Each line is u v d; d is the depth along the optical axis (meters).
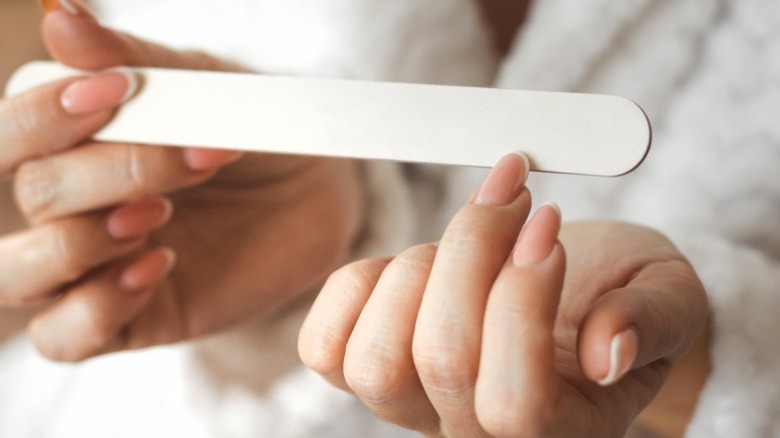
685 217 0.45
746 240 0.44
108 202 0.38
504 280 0.29
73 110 0.35
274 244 0.48
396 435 0.50
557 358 0.32
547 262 0.29
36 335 0.42
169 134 0.35
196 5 0.59
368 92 0.33
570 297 0.34
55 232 0.39
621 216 0.47
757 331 0.40
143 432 0.57
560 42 0.48
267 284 0.48
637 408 0.32
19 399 0.63
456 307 0.29
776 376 0.39
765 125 0.44
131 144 0.38
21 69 0.38
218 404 0.52
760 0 0.45
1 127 0.36
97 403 0.59
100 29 0.37
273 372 0.51
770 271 0.41
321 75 0.52
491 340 0.29
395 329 0.30
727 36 0.46
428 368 0.29
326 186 0.49
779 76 0.44
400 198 0.52
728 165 0.45
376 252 0.52
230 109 0.34
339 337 0.32
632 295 0.31
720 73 0.46
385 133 0.33
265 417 0.51
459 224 0.30
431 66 0.54
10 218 0.53
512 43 0.59
